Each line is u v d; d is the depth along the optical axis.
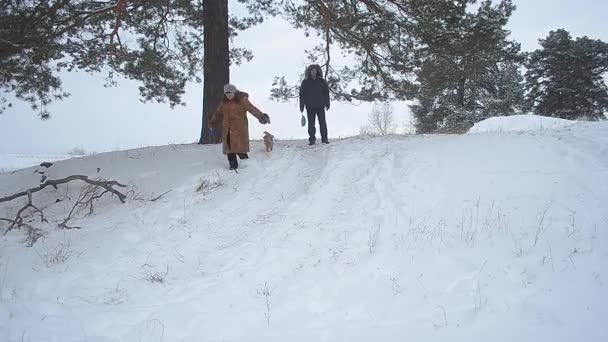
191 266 5.63
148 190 8.26
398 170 7.29
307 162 8.64
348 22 11.30
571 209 5.43
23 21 9.62
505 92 29.09
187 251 6.02
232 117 8.45
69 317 4.49
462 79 11.62
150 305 4.75
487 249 4.96
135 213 7.28
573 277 4.26
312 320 4.26
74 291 5.09
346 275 4.91
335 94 12.77
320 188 7.20
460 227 5.49
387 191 6.67
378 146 8.67
